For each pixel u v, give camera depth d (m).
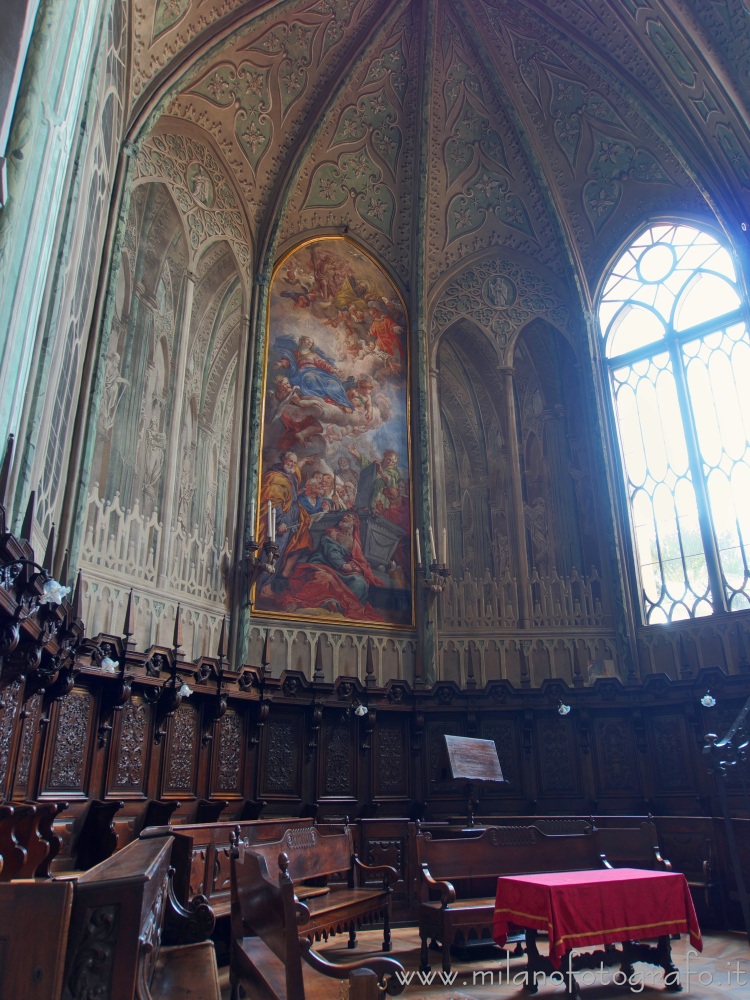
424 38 16.69
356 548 15.58
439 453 17.28
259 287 16.39
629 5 14.64
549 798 13.77
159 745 11.09
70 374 10.02
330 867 8.30
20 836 6.09
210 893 8.05
